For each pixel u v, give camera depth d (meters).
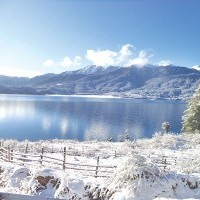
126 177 11.88
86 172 18.08
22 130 105.25
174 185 12.02
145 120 149.38
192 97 50.75
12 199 9.04
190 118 49.72
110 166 15.62
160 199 9.95
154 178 11.88
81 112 190.88
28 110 195.25
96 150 34.31
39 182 13.38
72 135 95.62
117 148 36.53
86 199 12.35
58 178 13.26
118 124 129.38
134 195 11.38
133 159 12.15
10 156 20.75
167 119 156.25
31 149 33.56
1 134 93.62
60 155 30.09
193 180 12.39
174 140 37.78
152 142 38.31
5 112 176.75
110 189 12.00
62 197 12.53
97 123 131.88
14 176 14.27
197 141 38.75
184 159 22.34
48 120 140.50
